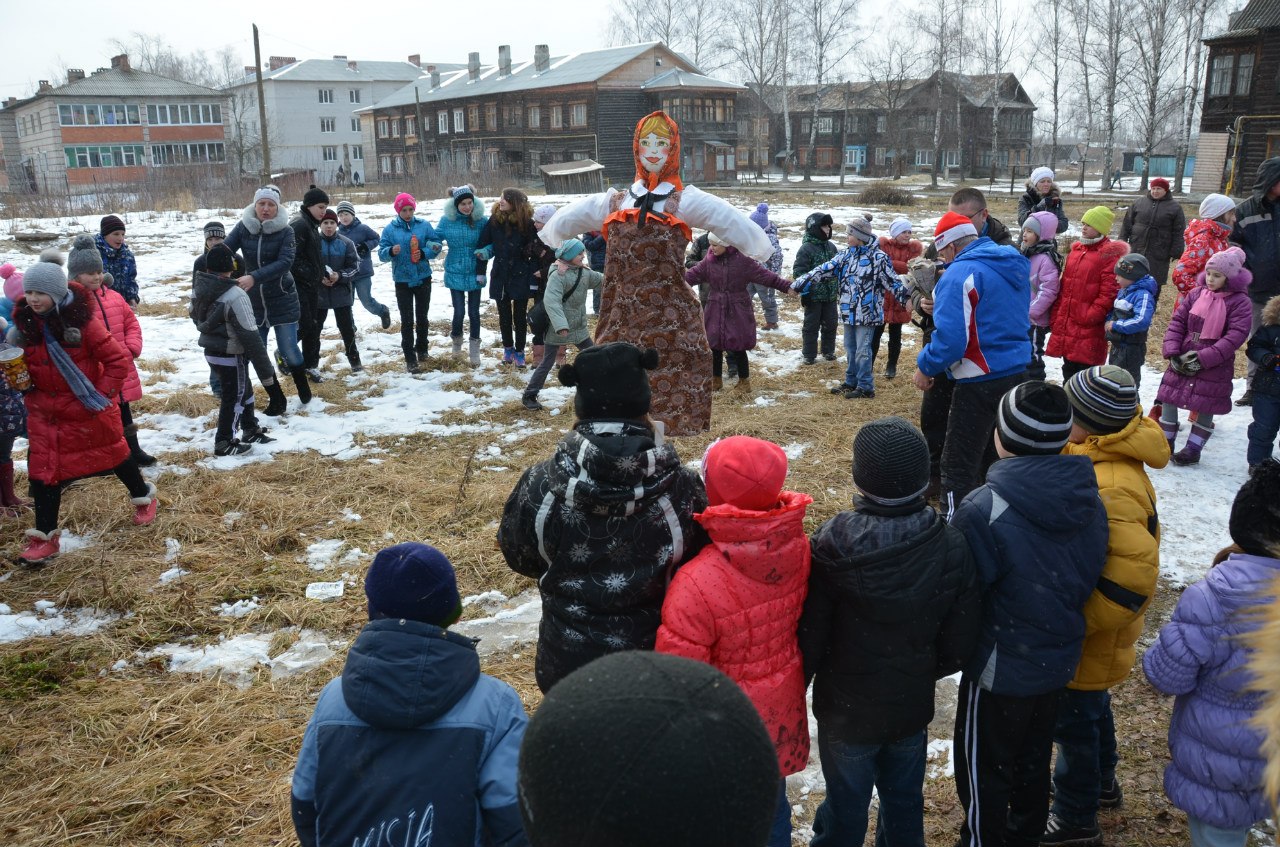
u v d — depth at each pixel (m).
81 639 4.64
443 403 8.68
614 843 0.97
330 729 2.09
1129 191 46.59
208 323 6.99
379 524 5.97
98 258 6.41
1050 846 3.26
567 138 56.06
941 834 3.35
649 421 2.72
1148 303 6.88
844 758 2.83
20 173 68.19
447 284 9.80
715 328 8.64
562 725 1.03
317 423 8.03
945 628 2.77
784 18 55.53
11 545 5.62
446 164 50.62
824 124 71.25
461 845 2.02
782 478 2.53
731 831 0.99
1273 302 6.23
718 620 2.52
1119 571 2.91
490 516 6.08
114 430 5.52
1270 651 1.43
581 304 8.45
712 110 56.50
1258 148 36.88
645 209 4.77
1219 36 37.44
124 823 3.38
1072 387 3.13
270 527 5.92
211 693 4.22
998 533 2.81
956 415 5.11
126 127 65.69
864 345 8.61
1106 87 49.44
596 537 2.58
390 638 2.08
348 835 2.01
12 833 3.33
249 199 28.16
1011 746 2.90
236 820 3.40
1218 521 5.84
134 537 5.72
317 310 9.03
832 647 2.77
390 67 82.69
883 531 2.68
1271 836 3.30
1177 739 2.77
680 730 1.00
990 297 4.90
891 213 26.86
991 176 51.41
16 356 5.04
